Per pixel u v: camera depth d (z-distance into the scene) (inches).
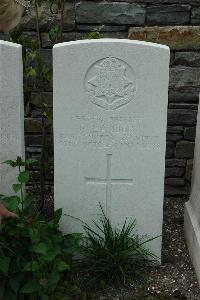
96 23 93.2
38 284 68.0
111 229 78.0
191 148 99.8
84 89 72.6
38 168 100.7
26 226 71.0
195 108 97.3
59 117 73.9
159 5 91.8
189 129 98.6
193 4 91.5
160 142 74.7
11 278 68.9
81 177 76.8
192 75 95.5
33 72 87.5
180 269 80.2
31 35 94.1
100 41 70.6
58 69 71.8
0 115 77.0
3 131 77.9
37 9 91.0
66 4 92.0
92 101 73.1
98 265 76.4
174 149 100.2
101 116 73.8
